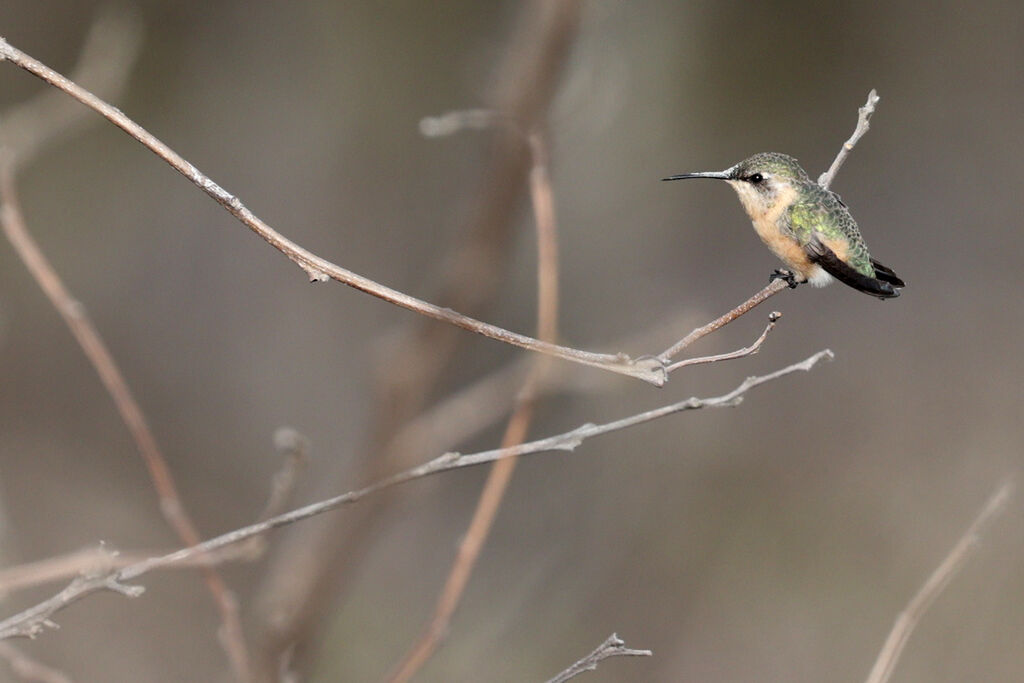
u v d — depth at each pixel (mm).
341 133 14750
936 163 15109
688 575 11953
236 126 14734
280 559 11086
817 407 13914
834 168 5633
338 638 10688
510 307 13625
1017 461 12742
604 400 13328
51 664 10109
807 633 11500
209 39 14500
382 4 14523
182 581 11523
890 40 14734
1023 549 11758
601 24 10570
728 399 4145
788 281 5676
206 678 10719
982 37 14820
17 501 12742
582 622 11508
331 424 14141
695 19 14078
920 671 10875
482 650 10852
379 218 14680
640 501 12711
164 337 14445
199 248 14750
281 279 14805
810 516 12547
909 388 13867
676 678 11227
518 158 9039
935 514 12508
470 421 8016
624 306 14117
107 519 12930
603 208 14094
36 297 13961
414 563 12047
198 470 13695
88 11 14008
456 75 14312
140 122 14328
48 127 8219
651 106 14102
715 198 14750
